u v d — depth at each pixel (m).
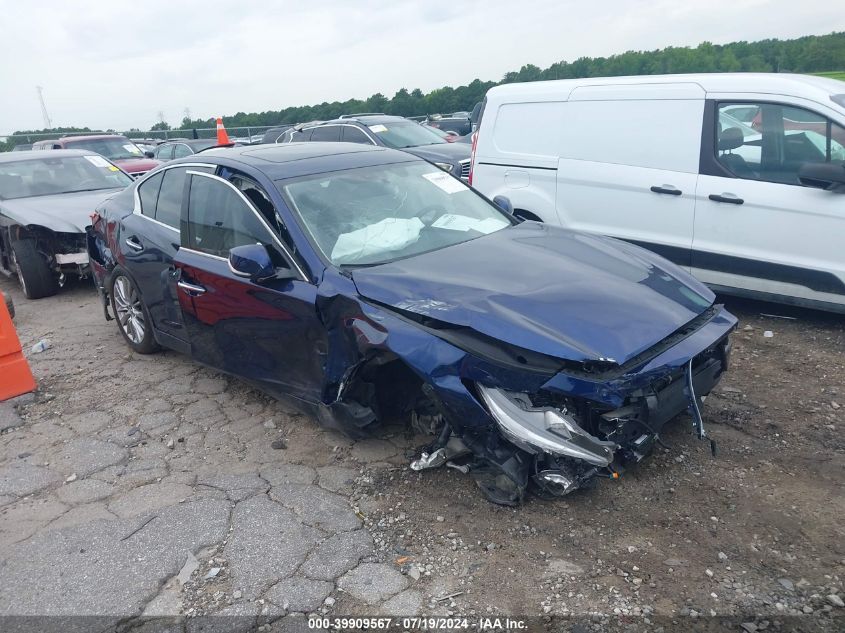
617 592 2.76
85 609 2.89
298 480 3.72
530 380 2.99
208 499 3.61
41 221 7.59
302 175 4.31
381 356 3.42
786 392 4.39
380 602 2.80
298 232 3.91
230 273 4.20
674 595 2.72
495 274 3.56
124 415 4.68
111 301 5.91
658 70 29.42
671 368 3.12
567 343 2.99
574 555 2.98
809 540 2.99
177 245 4.79
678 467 3.58
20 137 27.33
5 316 4.99
